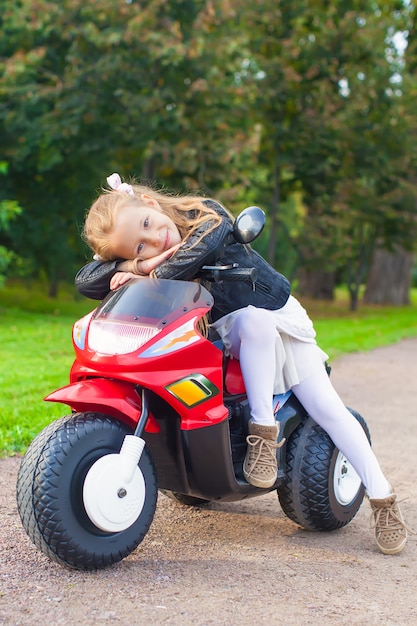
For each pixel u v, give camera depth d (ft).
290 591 9.87
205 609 9.15
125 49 53.26
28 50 59.47
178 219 11.23
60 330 44.09
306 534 12.39
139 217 10.78
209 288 11.43
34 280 87.86
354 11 64.59
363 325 58.44
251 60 61.98
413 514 13.78
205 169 56.95
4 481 14.64
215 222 10.75
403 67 68.23
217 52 52.54
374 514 11.65
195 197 11.69
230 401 11.38
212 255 10.55
